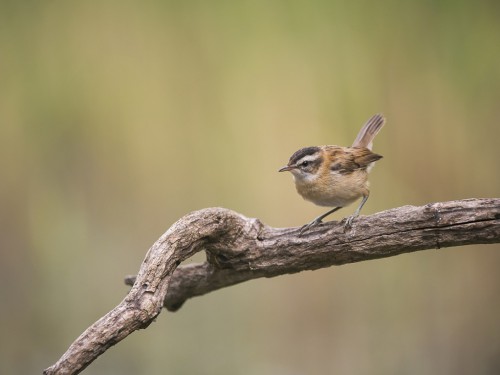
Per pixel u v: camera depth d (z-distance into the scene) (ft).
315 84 47.42
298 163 31.86
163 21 48.57
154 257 23.89
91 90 49.01
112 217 49.01
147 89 48.75
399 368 44.19
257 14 47.96
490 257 45.44
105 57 48.93
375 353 44.73
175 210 48.14
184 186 48.24
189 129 48.42
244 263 27.22
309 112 47.32
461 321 45.11
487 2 45.80
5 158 49.03
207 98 48.37
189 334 45.57
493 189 45.70
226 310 46.44
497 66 45.88
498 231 24.30
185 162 48.39
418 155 46.60
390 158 46.68
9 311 46.91
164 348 44.83
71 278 47.67
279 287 46.70
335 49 47.26
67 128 49.19
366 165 32.12
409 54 46.70
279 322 46.24
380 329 45.44
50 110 49.08
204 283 28.84
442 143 46.32
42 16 48.83
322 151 32.09
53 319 46.70
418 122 46.68
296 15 47.67
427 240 25.26
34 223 48.83
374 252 26.05
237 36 48.29
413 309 45.80
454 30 46.19
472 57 46.09
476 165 46.01
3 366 44.73
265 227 27.61
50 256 48.19
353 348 45.09
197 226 25.17
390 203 46.44
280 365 44.55
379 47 46.91
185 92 48.55
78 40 48.93
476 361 44.21
